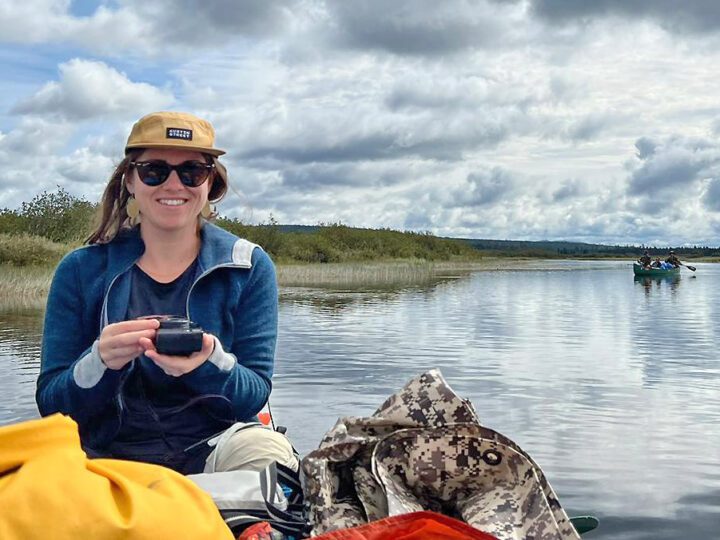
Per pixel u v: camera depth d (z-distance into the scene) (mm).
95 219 1660
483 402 4137
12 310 9047
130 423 1542
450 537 1179
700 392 4457
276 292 1715
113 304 1598
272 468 1372
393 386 4527
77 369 1474
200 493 1141
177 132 1559
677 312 10570
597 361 5699
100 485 1066
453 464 1355
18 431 1093
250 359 1652
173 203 1580
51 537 1006
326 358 5672
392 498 1289
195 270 1631
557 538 1264
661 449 3199
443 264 33781
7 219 17328
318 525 1321
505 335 7391
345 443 1371
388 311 9852
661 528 2312
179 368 1437
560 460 3033
